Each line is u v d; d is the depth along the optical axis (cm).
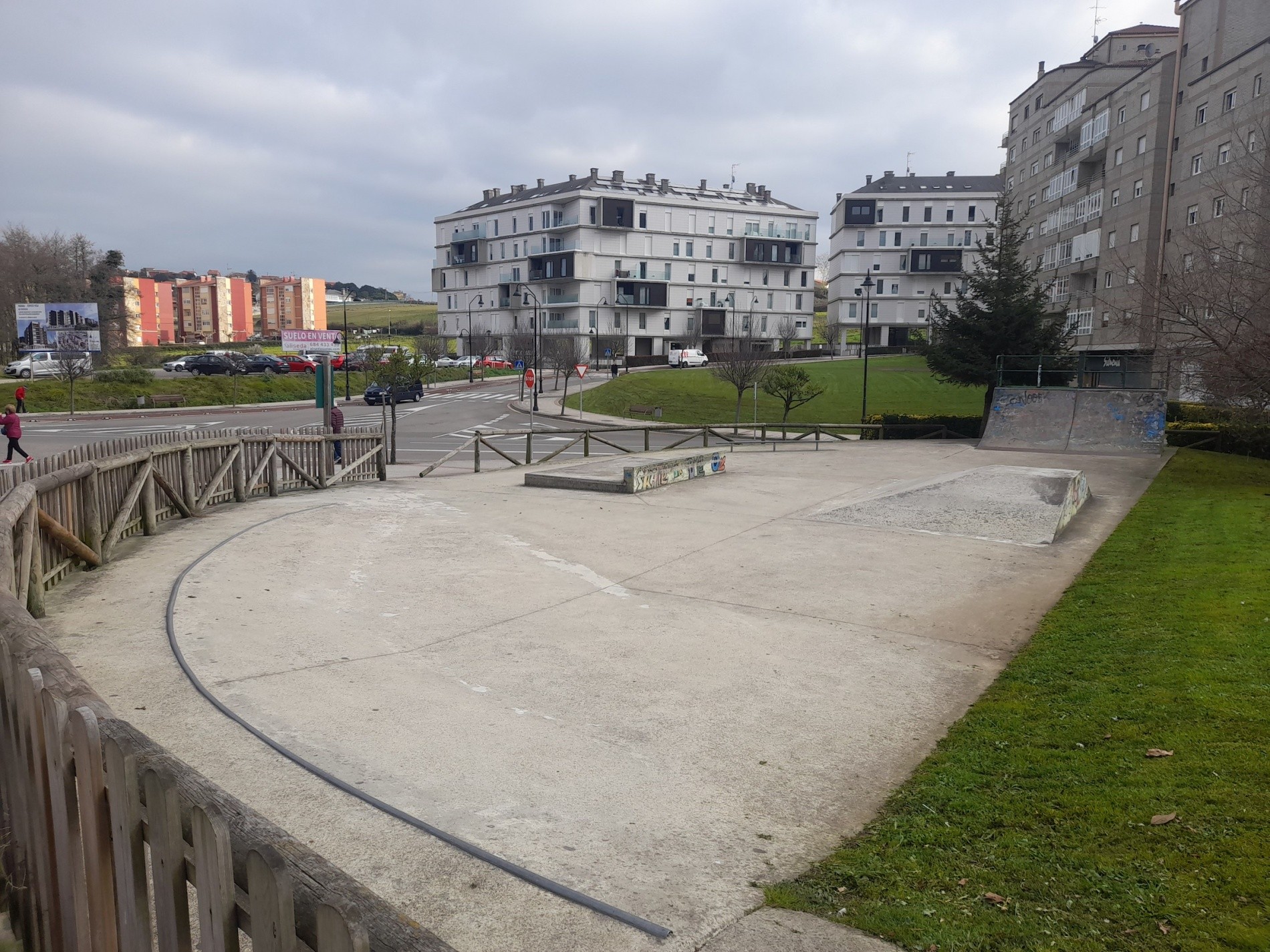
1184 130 4353
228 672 639
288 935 172
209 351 8181
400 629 779
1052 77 6259
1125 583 953
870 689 659
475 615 834
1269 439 2573
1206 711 539
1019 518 1348
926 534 1295
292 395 5403
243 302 15050
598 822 438
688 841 421
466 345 10156
